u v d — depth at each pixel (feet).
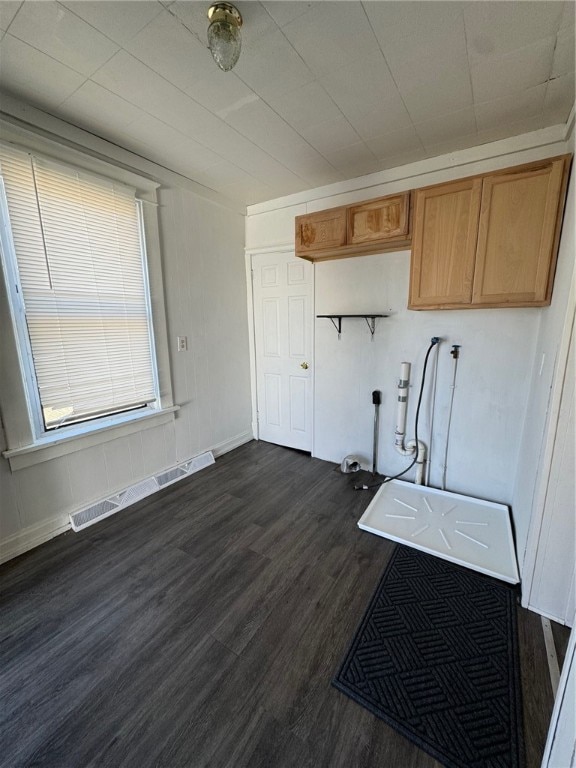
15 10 3.84
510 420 7.45
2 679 4.11
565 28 4.13
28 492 6.47
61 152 6.28
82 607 5.17
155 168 7.97
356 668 4.20
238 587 5.55
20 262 5.98
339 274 9.27
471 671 4.15
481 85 5.25
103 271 7.24
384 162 7.84
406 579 5.68
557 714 2.89
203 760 3.34
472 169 7.27
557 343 4.81
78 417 7.18
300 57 4.65
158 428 8.91
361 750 3.41
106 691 3.97
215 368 10.45
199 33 4.25
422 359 8.30
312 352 10.26
